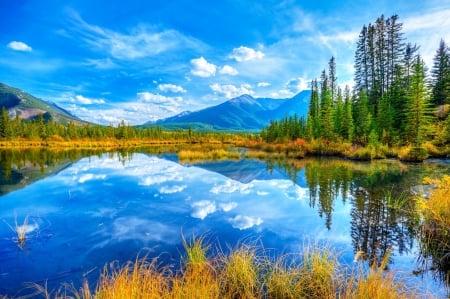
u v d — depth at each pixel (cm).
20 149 5434
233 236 810
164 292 432
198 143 8488
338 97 4753
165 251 704
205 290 420
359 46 5078
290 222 941
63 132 7975
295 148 4038
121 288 391
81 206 1179
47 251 711
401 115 3759
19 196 1368
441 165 2378
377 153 3030
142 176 2023
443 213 721
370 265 595
